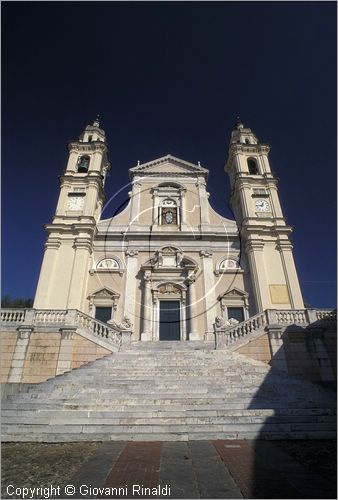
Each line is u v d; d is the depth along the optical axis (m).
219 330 16.52
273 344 15.82
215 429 8.66
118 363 14.09
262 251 23.70
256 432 8.49
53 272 22.31
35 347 15.56
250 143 31.97
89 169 28.28
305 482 5.08
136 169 29.27
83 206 25.86
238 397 10.74
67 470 5.82
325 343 15.94
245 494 4.60
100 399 10.45
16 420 9.21
